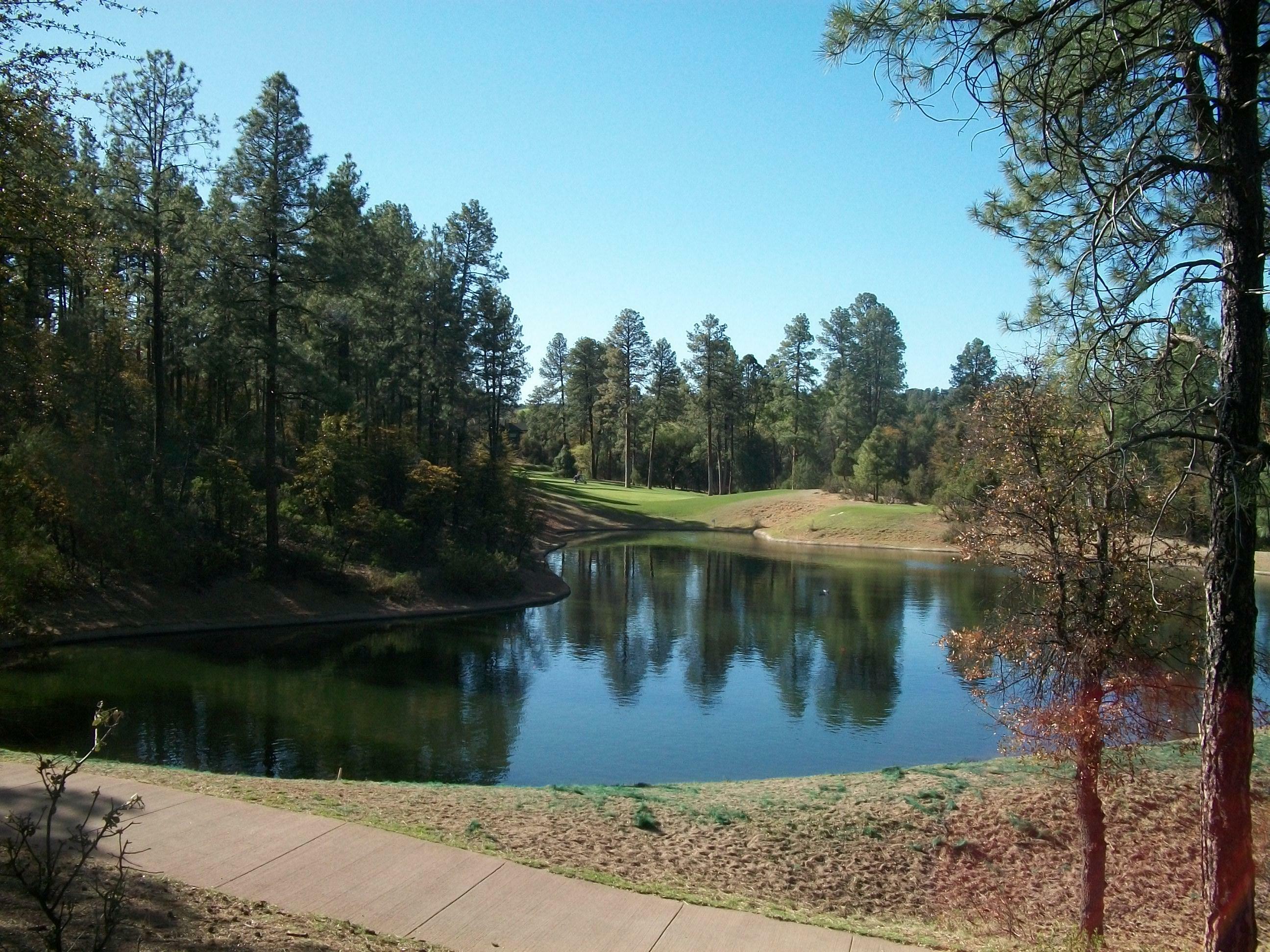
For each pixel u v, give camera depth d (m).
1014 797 12.30
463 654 26.48
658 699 21.47
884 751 17.50
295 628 29.03
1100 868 8.78
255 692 20.78
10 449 22.72
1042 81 6.11
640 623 32.53
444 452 46.59
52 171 13.36
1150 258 6.09
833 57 6.43
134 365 36.59
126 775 9.48
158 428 30.75
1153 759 13.35
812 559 54.41
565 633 30.38
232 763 15.23
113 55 10.16
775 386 96.31
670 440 103.88
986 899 9.93
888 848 10.84
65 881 5.88
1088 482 8.43
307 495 35.97
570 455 100.38
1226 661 5.86
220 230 29.25
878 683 23.41
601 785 12.98
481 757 16.55
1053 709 8.89
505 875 7.06
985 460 9.91
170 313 34.53
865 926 7.39
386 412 56.06
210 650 25.28
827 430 93.31
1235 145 5.68
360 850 7.30
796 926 6.72
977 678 10.09
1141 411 6.62
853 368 94.38
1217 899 5.86
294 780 11.03
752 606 36.44
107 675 21.48
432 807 9.91
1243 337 5.71
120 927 5.25
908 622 32.84
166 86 28.84
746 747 17.61
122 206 27.72
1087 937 8.30
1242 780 5.83
